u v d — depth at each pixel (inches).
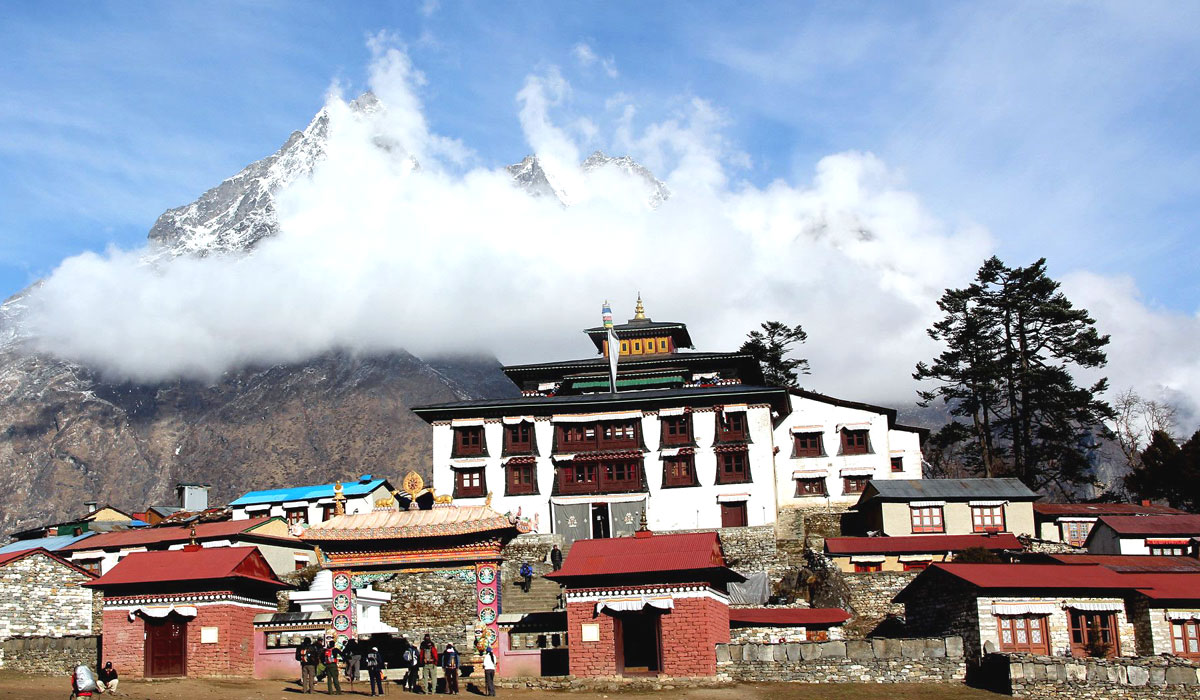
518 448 3595.0
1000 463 4347.9
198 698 1747.0
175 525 3816.4
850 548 2984.7
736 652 1979.6
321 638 1927.9
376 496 4018.2
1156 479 3769.7
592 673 1910.7
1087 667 1893.5
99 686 1760.6
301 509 3951.8
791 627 2214.6
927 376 4407.0
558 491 3528.5
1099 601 2100.1
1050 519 3363.7
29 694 1782.7
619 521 3484.3
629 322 4788.4
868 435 3757.4
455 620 2632.9
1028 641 2063.2
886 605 2716.5
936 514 3250.5
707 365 4252.0
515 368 4330.7
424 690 1857.8
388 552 2063.2
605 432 3592.5
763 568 3144.7
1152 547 2925.7
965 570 2156.7
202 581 1989.4
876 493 3307.1
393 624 2659.9
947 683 1950.1
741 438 3518.7
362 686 1904.5
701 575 1923.0
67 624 2716.5
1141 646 2137.1
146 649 1990.7
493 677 1873.8
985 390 4222.4
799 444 3789.4
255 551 2098.9
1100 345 4242.1
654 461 3531.0
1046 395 4207.7
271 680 1968.5
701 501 3474.4
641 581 1931.6
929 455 4635.8
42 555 2716.5
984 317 4335.6
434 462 3619.6
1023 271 4333.2
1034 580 2101.4
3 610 2610.7
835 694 1870.1
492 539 2041.1
